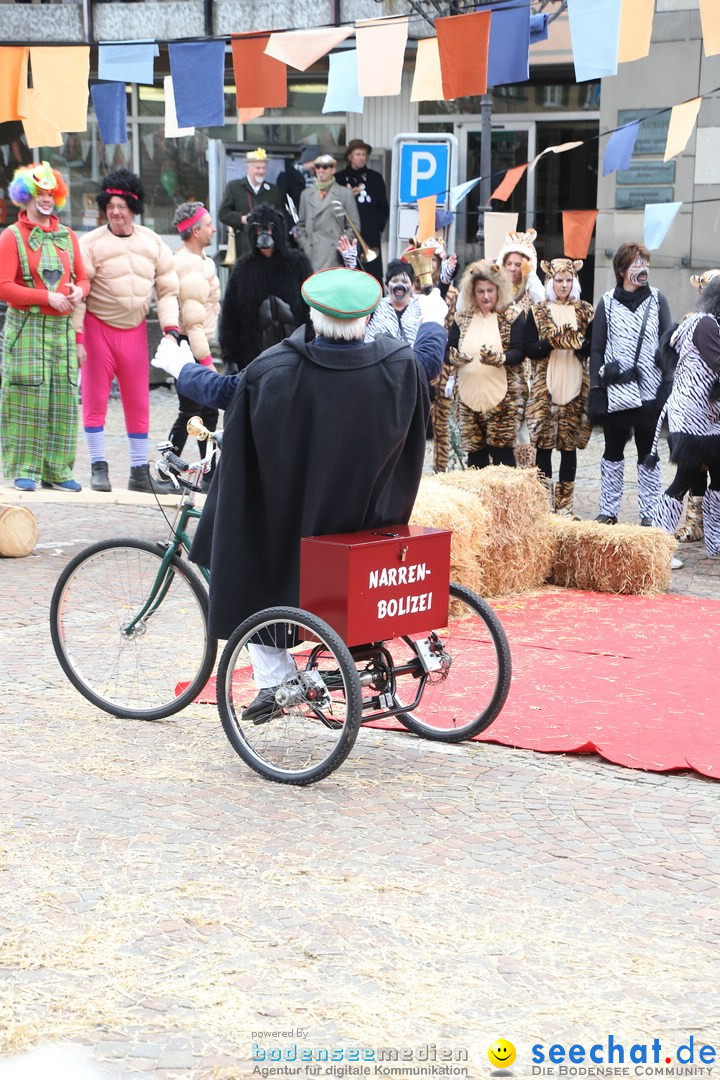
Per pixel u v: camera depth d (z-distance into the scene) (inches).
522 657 316.2
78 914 185.2
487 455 460.8
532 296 466.0
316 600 231.1
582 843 212.1
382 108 840.9
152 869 199.5
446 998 164.7
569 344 443.8
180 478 266.8
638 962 174.2
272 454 228.4
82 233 909.2
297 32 341.4
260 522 236.4
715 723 268.8
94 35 815.7
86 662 275.7
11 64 349.1
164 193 896.3
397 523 246.7
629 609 366.9
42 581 386.3
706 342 398.3
